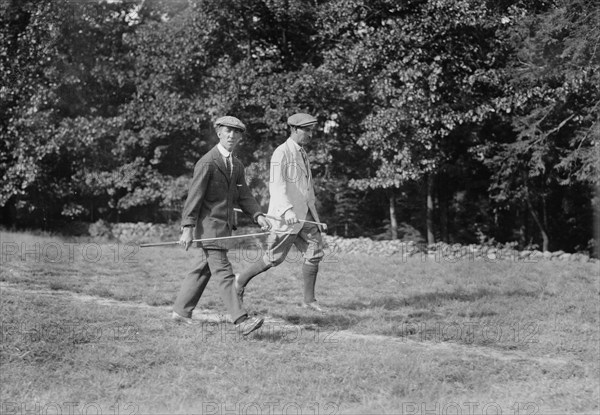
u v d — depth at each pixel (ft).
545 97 63.87
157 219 82.99
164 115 71.92
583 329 26.84
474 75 63.21
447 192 83.82
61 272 35.58
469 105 65.41
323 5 67.87
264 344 22.31
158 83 72.64
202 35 70.33
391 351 21.90
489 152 72.54
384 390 18.71
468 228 87.20
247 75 66.54
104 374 19.07
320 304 29.81
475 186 81.56
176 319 24.63
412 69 62.08
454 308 29.68
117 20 77.30
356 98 64.18
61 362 19.97
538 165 64.80
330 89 64.85
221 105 66.85
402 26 63.41
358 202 85.46
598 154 61.67
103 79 75.92
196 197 23.27
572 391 19.48
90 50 75.41
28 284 31.68
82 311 25.64
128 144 75.05
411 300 31.35
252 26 69.87
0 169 72.43
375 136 62.90
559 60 61.11
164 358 20.44
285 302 30.30
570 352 23.65
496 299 32.22
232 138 23.88
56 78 71.10
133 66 77.56
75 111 75.31
